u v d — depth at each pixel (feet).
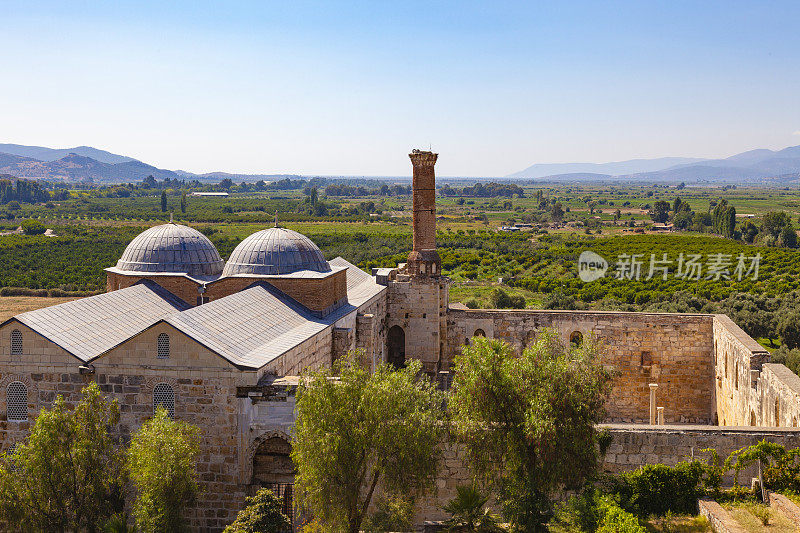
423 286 190.08
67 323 118.83
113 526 94.43
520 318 195.00
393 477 90.99
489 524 93.04
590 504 89.97
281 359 115.44
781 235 612.70
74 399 110.83
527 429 88.74
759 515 83.61
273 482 108.47
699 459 98.27
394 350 195.21
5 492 93.91
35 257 598.75
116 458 102.83
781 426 112.27
